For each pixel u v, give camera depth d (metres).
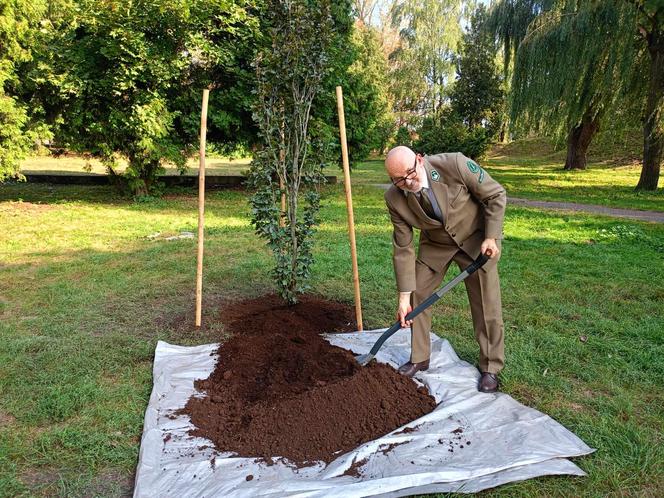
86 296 5.15
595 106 16.50
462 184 3.06
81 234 8.23
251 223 4.38
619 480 2.45
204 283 5.64
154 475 2.44
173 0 9.95
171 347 3.92
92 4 9.89
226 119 12.03
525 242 8.12
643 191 15.99
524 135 18.14
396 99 38.75
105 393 3.25
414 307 3.44
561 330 4.39
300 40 3.98
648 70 15.49
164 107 10.90
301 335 4.05
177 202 12.11
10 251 7.09
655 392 3.33
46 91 10.36
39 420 2.96
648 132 15.77
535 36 15.88
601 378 3.49
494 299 3.30
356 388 3.02
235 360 3.63
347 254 6.94
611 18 14.00
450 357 3.72
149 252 7.02
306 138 4.28
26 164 21.86
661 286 5.67
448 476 2.36
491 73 29.88
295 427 2.78
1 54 9.66
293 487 2.29
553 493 2.35
